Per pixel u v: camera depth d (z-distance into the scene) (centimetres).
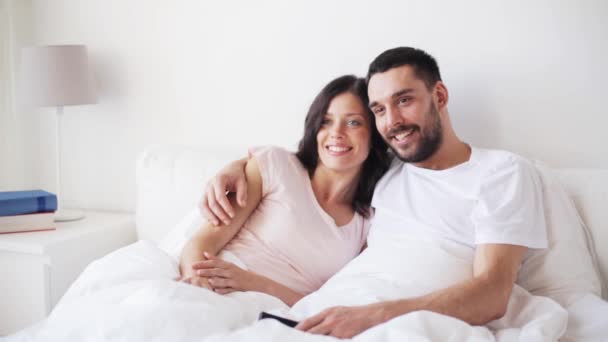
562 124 157
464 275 120
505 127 162
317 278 142
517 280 133
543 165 141
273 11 185
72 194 226
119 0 206
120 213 218
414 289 115
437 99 135
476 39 162
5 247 170
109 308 101
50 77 190
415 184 140
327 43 180
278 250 139
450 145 137
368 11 173
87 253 182
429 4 166
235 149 197
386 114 133
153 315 95
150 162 191
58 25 218
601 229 137
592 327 112
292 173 145
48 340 96
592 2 151
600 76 152
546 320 106
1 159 219
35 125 228
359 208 150
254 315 111
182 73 201
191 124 202
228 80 195
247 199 141
